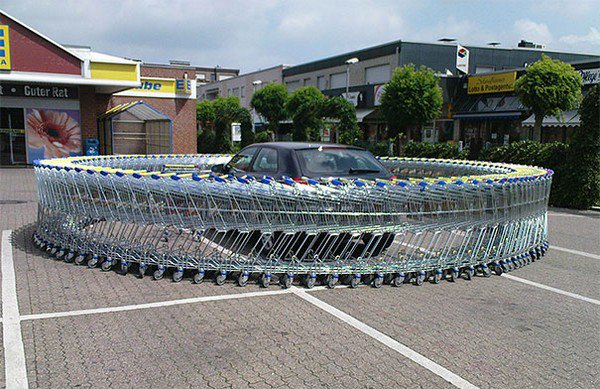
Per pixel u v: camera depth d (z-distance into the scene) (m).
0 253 6.74
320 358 3.89
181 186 5.51
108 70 20.23
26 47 18.75
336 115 28.56
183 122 27.69
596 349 4.27
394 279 5.89
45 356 3.79
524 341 4.38
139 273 5.90
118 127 26.25
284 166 6.65
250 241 6.91
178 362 3.75
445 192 5.92
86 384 3.40
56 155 21.03
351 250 5.85
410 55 36.31
